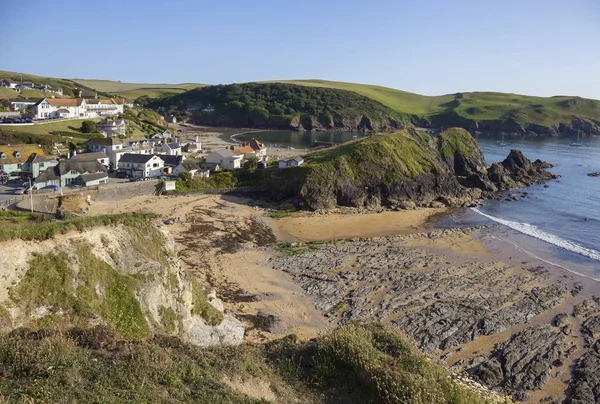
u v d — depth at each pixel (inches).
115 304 1039.0
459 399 737.6
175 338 895.7
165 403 581.3
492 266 2208.4
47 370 605.3
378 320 1646.2
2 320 856.9
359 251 2431.1
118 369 653.9
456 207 3595.0
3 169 3316.9
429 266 2197.3
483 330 1571.1
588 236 2765.7
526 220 3166.8
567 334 1555.1
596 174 4781.0
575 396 1229.1
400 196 3686.0
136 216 1278.3
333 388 768.9
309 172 3567.9
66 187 3169.3
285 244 2559.1
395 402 698.8
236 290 1902.1
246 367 784.9
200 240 2539.4
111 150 4018.2
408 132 4613.7
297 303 1802.4
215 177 3801.7
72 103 5807.1
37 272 958.4
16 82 7568.9
